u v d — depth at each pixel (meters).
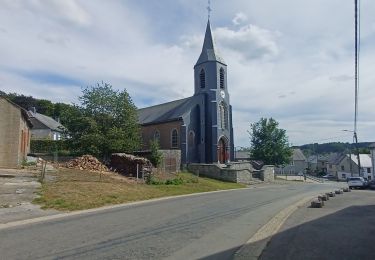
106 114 37.75
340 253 7.74
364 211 14.95
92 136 35.19
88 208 15.58
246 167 46.50
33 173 23.23
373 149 71.12
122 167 30.47
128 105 38.62
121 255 7.56
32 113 69.75
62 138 40.31
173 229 10.59
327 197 20.73
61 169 27.44
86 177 24.42
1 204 14.52
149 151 37.19
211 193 25.33
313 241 8.92
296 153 102.69
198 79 48.12
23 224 11.39
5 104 27.22
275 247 8.33
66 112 37.88
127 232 10.05
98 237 9.34
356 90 19.77
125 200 18.66
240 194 24.56
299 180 60.47
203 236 9.62
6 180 19.62
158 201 19.00
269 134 60.09
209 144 46.12
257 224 11.66
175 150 39.91
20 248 8.10
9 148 27.11
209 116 46.56
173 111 49.47
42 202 15.52
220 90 47.41
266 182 44.88
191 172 41.44
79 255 7.53
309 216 13.42
